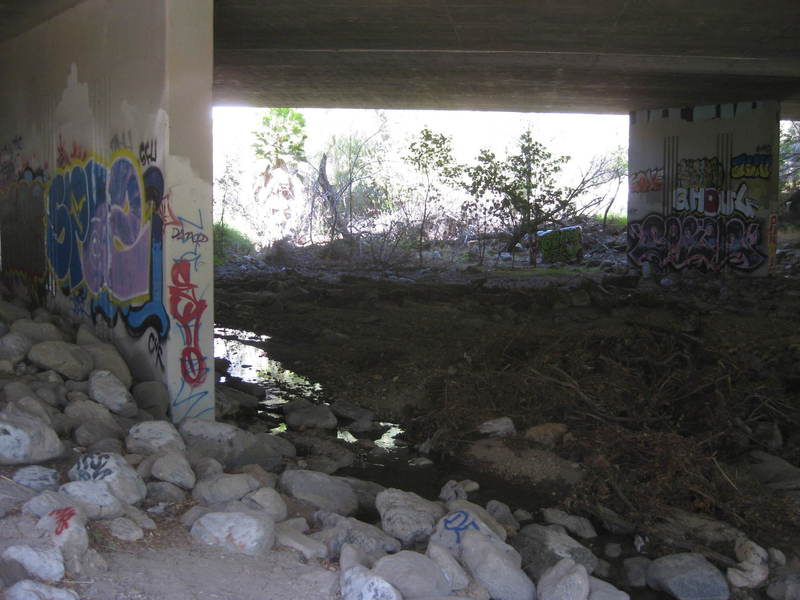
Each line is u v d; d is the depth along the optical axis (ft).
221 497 16.02
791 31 42.37
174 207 21.76
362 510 18.62
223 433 20.31
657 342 32.91
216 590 12.23
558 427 23.97
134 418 20.83
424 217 78.02
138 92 23.06
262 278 58.39
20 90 32.73
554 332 36.78
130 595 11.62
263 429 24.90
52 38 29.27
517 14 39.27
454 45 46.50
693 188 67.77
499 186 73.61
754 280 62.23
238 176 91.76
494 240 85.30
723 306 47.14
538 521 19.07
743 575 15.99
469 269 68.85
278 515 16.03
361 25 42.04
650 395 26.27
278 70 54.95
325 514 16.61
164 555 13.29
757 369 29.66
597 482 20.25
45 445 16.49
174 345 22.02
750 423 25.09
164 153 21.72
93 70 25.96
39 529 12.57
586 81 56.80
